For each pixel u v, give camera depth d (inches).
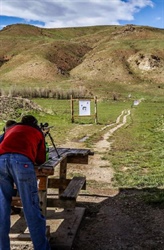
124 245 224.8
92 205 310.8
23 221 260.5
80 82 6402.6
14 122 215.8
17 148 183.0
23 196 179.3
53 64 7632.9
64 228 247.6
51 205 233.9
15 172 178.9
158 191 347.6
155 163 511.5
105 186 380.2
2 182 182.9
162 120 1443.2
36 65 7514.8
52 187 323.0
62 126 1222.3
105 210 295.7
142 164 506.6
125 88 6274.6
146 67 7214.6
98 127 1216.8
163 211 282.4
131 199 323.3
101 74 7057.1
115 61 7534.5
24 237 211.3
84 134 962.1
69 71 7800.2
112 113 2114.9
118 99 4306.1
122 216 278.5
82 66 7746.1
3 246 185.8
